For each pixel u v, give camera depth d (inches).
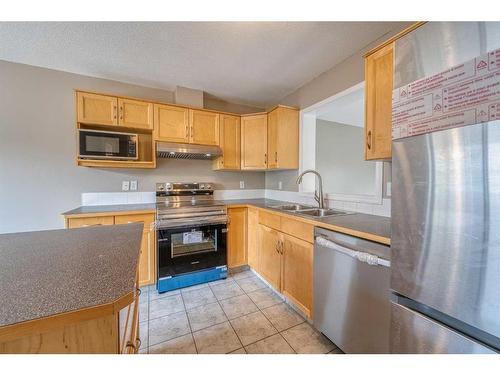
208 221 96.3
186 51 76.4
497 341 25.9
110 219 82.0
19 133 85.7
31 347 20.9
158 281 87.0
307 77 95.8
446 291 29.4
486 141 25.6
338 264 54.6
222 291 88.6
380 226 54.1
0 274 26.7
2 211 84.2
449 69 29.1
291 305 77.6
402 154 34.7
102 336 22.8
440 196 29.9
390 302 38.5
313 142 107.8
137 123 92.3
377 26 63.7
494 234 25.1
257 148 111.4
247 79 98.0
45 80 88.5
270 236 87.3
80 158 83.7
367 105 56.8
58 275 26.6
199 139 104.3
